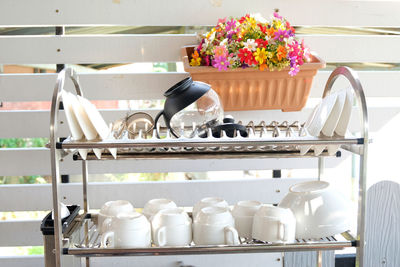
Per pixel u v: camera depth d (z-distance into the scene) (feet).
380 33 7.35
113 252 4.30
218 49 5.32
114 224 4.39
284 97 5.72
